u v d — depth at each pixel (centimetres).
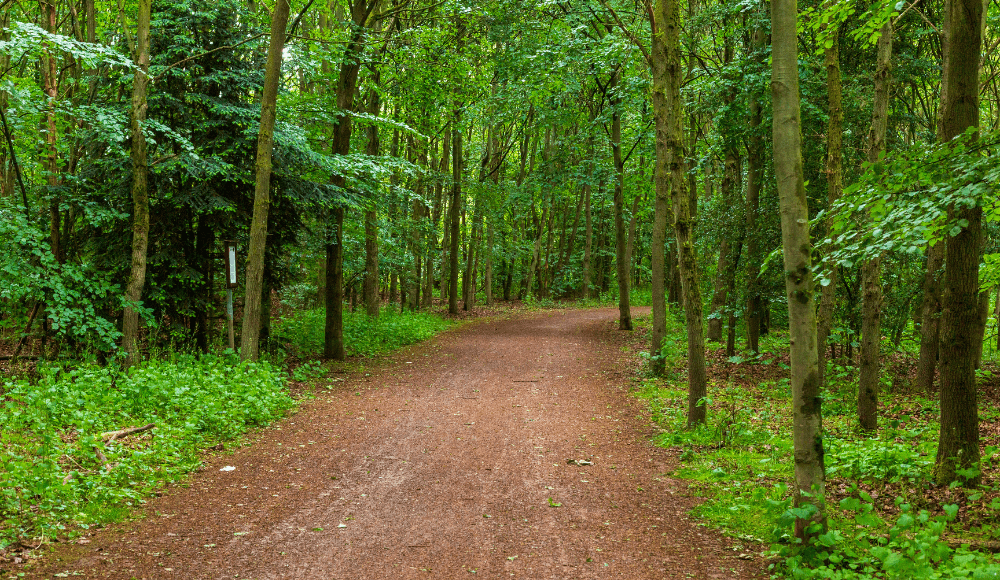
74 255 1277
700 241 1622
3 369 1077
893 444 691
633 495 652
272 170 1332
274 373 1144
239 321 1530
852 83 1312
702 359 923
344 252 2092
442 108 2012
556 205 3747
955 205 476
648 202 2680
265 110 1160
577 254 4266
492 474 724
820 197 1366
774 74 464
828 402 1072
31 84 1107
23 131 1244
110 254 1221
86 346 1149
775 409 1055
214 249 1377
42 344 1205
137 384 877
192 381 966
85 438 680
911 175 534
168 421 828
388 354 1709
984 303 1154
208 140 1294
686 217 932
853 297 1329
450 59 1770
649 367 1434
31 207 1282
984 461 684
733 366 1445
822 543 439
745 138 1495
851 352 1409
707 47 1753
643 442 873
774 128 468
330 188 1445
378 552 505
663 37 946
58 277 1066
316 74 1561
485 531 552
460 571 471
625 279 2244
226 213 1305
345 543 522
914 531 511
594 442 872
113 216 1195
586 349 1836
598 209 3978
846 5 730
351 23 1473
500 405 1113
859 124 1346
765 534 536
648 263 4506
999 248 1195
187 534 530
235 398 952
